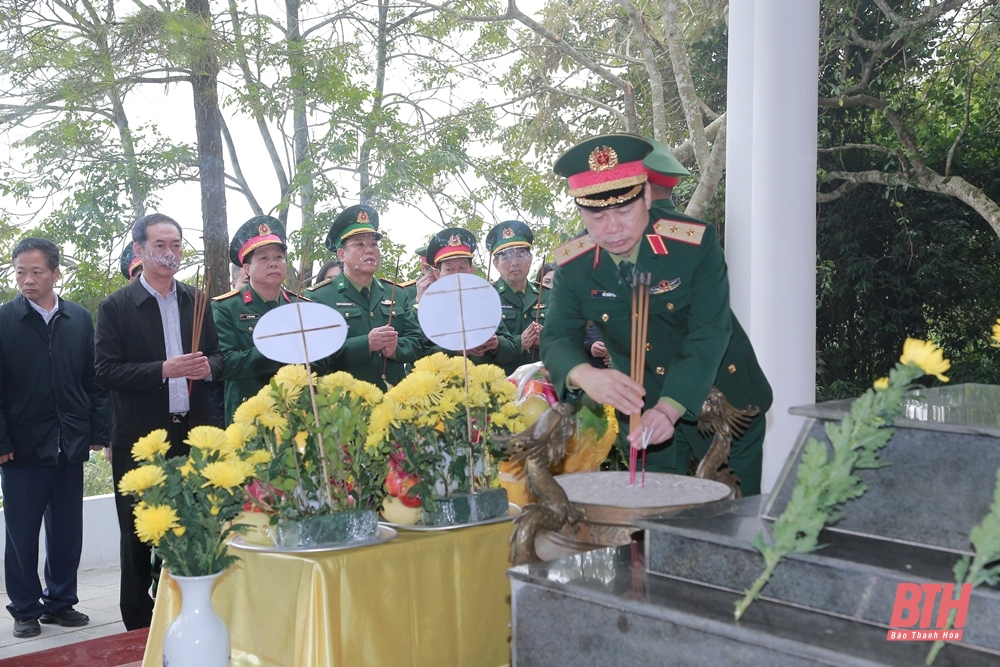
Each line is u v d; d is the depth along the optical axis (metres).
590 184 1.83
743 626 0.95
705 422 1.89
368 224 4.41
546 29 8.90
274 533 1.80
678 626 1.01
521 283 5.13
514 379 2.47
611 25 9.22
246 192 8.10
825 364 8.08
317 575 1.68
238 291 4.04
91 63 7.13
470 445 1.99
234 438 1.77
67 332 4.21
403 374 4.36
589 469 2.37
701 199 7.39
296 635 1.69
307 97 7.73
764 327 3.61
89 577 5.21
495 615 1.95
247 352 3.80
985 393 1.42
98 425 4.36
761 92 3.60
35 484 4.12
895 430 1.07
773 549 0.99
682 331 2.12
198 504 1.63
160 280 3.75
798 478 1.03
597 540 1.50
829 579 0.99
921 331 7.89
